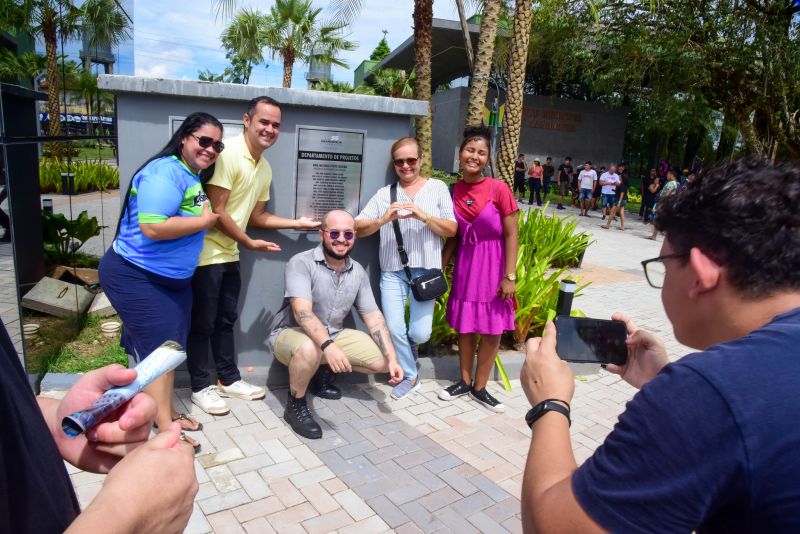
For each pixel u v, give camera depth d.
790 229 0.94
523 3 7.36
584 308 7.21
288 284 3.47
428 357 4.57
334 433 3.51
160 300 2.94
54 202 5.01
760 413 0.83
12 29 3.91
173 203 2.83
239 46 24.72
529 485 1.07
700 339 1.08
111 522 0.77
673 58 14.10
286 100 3.68
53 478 0.88
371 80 33.25
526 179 22.05
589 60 16.34
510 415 3.95
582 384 4.68
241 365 4.04
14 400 0.82
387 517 2.76
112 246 2.96
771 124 14.79
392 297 3.88
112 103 6.09
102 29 5.75
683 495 0.85
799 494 0.81
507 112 7.75
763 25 13.26
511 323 3.96
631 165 28.62
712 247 1.00
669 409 0.88
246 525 2.62
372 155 3.99
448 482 3.09
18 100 4.18
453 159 25.03
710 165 1.10
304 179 3.90
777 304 0.97
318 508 2.78
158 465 0.86
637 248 12.49
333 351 3.25
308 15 24.19
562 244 9.42
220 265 3.44
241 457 3.16
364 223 3.76
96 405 0.98
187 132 2.89
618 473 0.90
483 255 3.79
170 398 3.10
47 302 4.34
